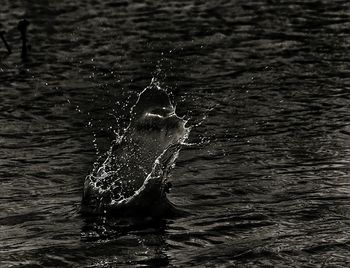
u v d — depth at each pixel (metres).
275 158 30.77
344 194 26.56
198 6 68.50
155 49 52.69
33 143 33.81
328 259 21.62
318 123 35.22
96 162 31.12
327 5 65.81
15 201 26.95
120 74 46.53
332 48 50.62
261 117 36.69
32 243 23.33
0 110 39.34
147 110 27.59
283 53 49.84
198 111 38.16
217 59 49.09
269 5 67.12
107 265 21.67
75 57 51.28
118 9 68.50
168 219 24.64
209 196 26.78
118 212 25.00
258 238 23.16
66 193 27.58
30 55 52.22
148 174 25.72
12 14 67.31
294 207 25.58
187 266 21.41
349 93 40.12
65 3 72.38
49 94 42.53
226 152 31.78
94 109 39.44
